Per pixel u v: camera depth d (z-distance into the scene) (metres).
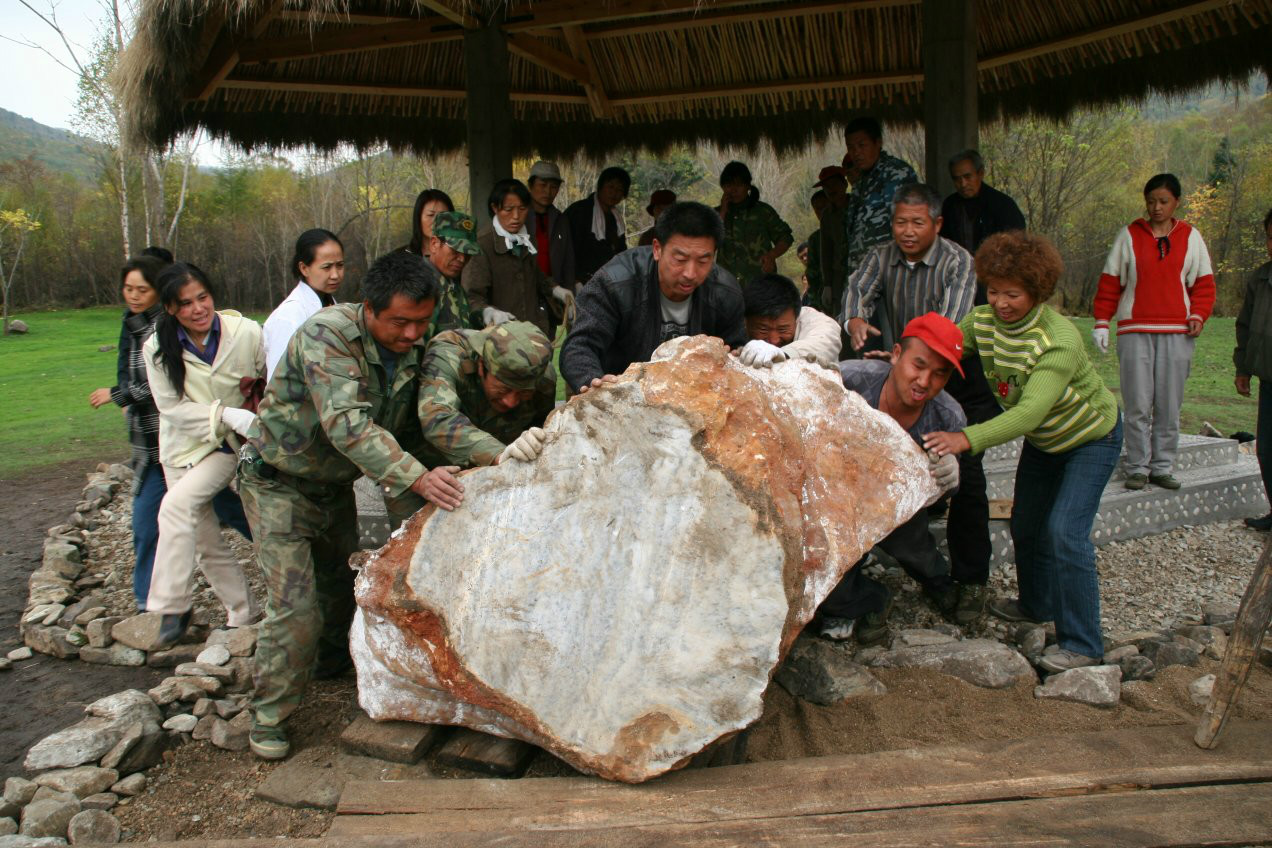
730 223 7.43
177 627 4.30
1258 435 5.47
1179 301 5.59
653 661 2.87
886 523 3.24
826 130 9.27
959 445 3.38
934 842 2.50
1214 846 2.49
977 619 4.27
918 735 3.24
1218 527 5.84
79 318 22.30
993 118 8.70
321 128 8.77
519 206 5.26
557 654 2.94
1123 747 2.95
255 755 3.38
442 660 3.01
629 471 2.96
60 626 4.61
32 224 23.91
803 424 3.28
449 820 2.71
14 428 9.84
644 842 2.54
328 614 3.84
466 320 4.41
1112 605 4.64
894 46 7.83
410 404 3.50
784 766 2.90
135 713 3.51
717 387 2.99
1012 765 2.87
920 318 3.42
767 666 2.79
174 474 4.24
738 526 2.84
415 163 25.38
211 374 4.20
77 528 6.22
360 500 5.16
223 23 5.73
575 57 8.37
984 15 7.41
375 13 6.81
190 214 26.38
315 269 4.30
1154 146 26.72
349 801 2.84
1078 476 3.75
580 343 3.76
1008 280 3.45
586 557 2.98
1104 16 6.91
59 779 3.19
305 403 3.28
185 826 3.04
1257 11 6.31
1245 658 2.86
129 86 5.66
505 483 3.08
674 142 9.80
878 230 5.28
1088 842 2.48
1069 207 17.78
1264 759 2.85
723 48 8.27
